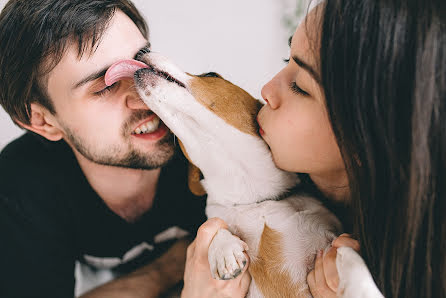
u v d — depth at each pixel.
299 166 0.97
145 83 1.07
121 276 1.48
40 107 1.30
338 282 0.87
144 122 1.26
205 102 1.07
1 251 1.33
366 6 0.70
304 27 0.83
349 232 1.08
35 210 1.36
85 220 1.45
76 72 1.15
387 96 0.70
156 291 1.43
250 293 1.07
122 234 1.50
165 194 1.48
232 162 1.11
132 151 1.30
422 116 0.67
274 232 1.07
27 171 1.40
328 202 1.14
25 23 1.14
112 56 1.15
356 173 0.81
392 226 0.78
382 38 0.69
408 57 0.68
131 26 1.21
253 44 2.77
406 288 0.79
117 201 1.46
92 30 1.11
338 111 0.76
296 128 0.90
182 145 1.16
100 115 1.22
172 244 1.59
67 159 1.46
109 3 1.16
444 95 0.66
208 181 1.17
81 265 1.70
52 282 1.37
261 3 2.75
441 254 0.74
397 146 0.72
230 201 1.16
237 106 1.11
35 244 1.35
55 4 1.11
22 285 1.33
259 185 1.13
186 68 2.67
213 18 2.79
